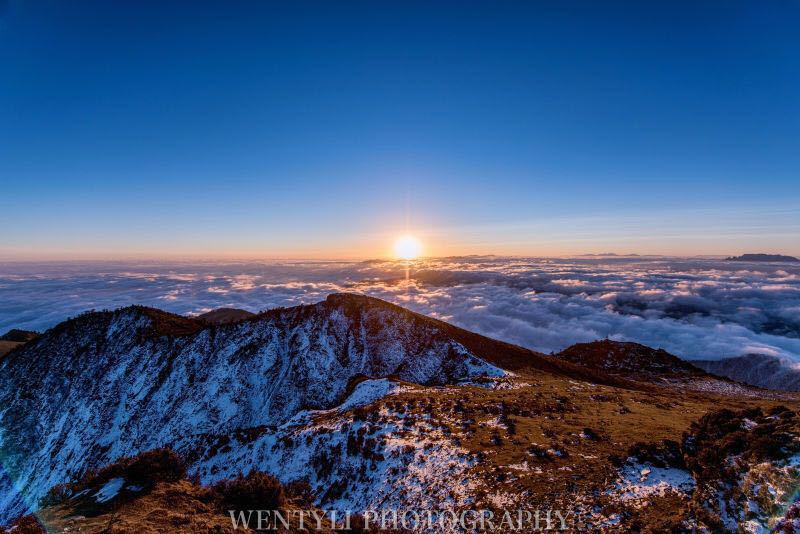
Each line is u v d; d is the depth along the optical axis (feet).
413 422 106.22
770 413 57.52
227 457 123.24
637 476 64.28
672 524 47.70
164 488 46.01
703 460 55.88
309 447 107.76
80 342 272.72
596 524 53.98
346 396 174.70
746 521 42.60
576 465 71.92
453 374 213.66
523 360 231.91
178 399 217.77
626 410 110.63
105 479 48.57
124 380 237.45
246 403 215.10
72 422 220.84
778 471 43.09
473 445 87.45
